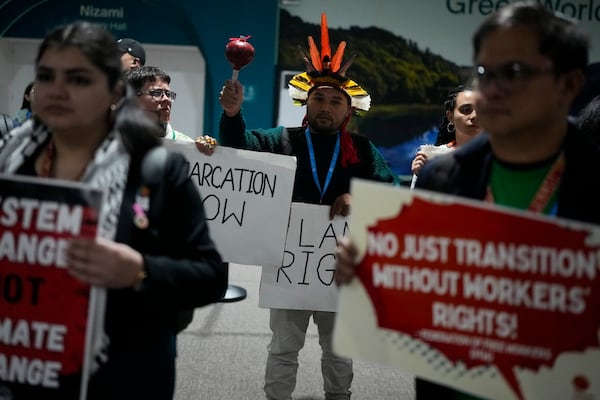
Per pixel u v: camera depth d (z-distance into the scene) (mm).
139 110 1068
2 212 963
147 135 1058
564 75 961
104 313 1034
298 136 2258
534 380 955
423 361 992
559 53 937
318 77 2174
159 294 1012
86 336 969
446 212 976
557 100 972
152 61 6516
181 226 1086
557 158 1029
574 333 936
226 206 2146
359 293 1008
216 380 2693
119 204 1013
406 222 992
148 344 1095
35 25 6375
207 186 2148
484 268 965
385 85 6406
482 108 988
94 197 949
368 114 6453
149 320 1089
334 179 2186
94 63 1006
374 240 1003
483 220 962
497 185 1079
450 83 6379
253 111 6355
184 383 2646
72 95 997
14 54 6559
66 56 993
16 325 981
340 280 1022
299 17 6289
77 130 1053
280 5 6266
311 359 3051
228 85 2074
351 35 6328
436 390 1152
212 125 6398
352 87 2193
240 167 2135
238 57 1999
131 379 1067
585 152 1018
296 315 2184
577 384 939
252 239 2137
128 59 2871
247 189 2137
